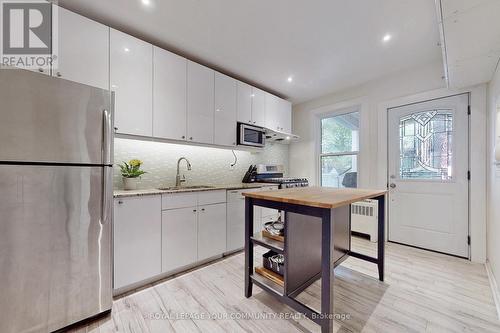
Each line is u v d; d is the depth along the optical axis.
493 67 1.94
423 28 2.02
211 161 3.12
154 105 2.18
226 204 2.59
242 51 2.45
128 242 1.82
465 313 1.56
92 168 1.46
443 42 1.58
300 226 1.63
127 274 1.81
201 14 1.85
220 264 2.41
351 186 3.56
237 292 1.85
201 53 2.49
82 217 1.43
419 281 2.00
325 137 3.96
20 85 1.22
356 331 1.39
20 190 1.23
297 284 1.60
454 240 2.55
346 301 1.71
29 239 1.26
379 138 3.12
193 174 2.90
